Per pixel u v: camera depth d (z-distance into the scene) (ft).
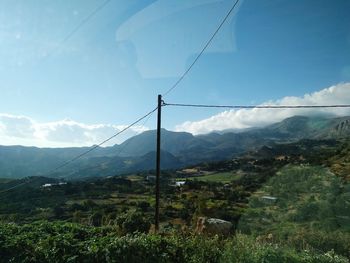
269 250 36.19
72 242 43.01
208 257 37.83
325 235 50.24
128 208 245.65
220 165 467.52
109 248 39.22
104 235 51.39
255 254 35.55
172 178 463.42
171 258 38.78
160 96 68.49
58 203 276.62
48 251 41.29
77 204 277.23
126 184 405.59
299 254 37.17
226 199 153.99
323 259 35.96
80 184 378.73
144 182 431.84
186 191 324.60
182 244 39.78
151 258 38.52
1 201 263.29
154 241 39.93
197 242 39.88
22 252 42.68
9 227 51.34
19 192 300.40
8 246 43.32
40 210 244.42
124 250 38.88
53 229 51.24
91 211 251.39
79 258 39.40
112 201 305.32
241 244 37.55
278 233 53.52
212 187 277.64
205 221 48.96
